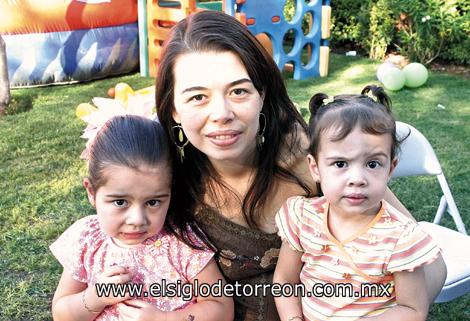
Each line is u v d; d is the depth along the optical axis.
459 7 8.90
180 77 1.92
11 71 7.47
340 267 2.00
